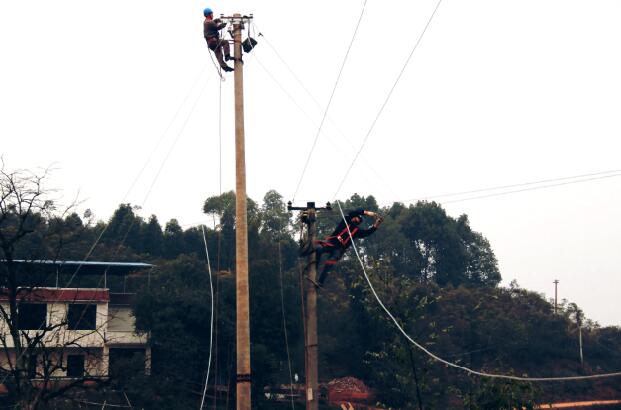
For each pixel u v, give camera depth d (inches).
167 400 2151.8
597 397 3292.3
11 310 1229.7
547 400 3166.8
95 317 2337.6
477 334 3427.7
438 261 4943.4
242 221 729.0
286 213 4751.5
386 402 2372.0
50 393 1379.2
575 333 3895.2
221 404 2381.9
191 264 2719.0
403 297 1100.5
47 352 1277.1
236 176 743.1
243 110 761.6
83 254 2488.9
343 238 926.4
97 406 1820.9
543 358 3602.4
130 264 2395.4
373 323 2856.8
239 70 770.8
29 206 1242.0
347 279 3115.2
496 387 1087.0
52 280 2311.8
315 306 908.0
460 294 3909.9
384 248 4815.5
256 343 2532.0
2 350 2022.6
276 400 2549.2
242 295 711.7
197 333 2477.9
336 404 2664.9
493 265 5260.8
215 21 787.4
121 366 1579.7
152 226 4092.0
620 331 4087.1
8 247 1222.9
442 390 1196.5
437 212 5093.5
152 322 2418.8
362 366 2979.8
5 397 1429.6
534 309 3966.5
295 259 4067.4
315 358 895.7
